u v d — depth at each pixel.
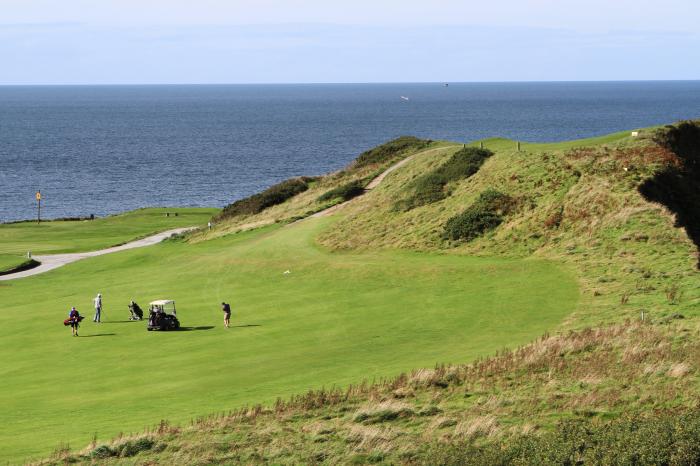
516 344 51.44
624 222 78.38
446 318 61.03
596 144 106.75
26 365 55.50
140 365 53.75
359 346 55.00
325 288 77.38
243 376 49.47
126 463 34.91
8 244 138.88
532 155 106.06
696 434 31.05
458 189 105.94
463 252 85.94
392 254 90.00
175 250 115.81
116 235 150.62
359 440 36.22
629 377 40.84
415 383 44.25
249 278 86.06
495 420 36.84
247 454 35.12
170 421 41.47
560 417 36.78
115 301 80.62
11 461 36.31
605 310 56.31
